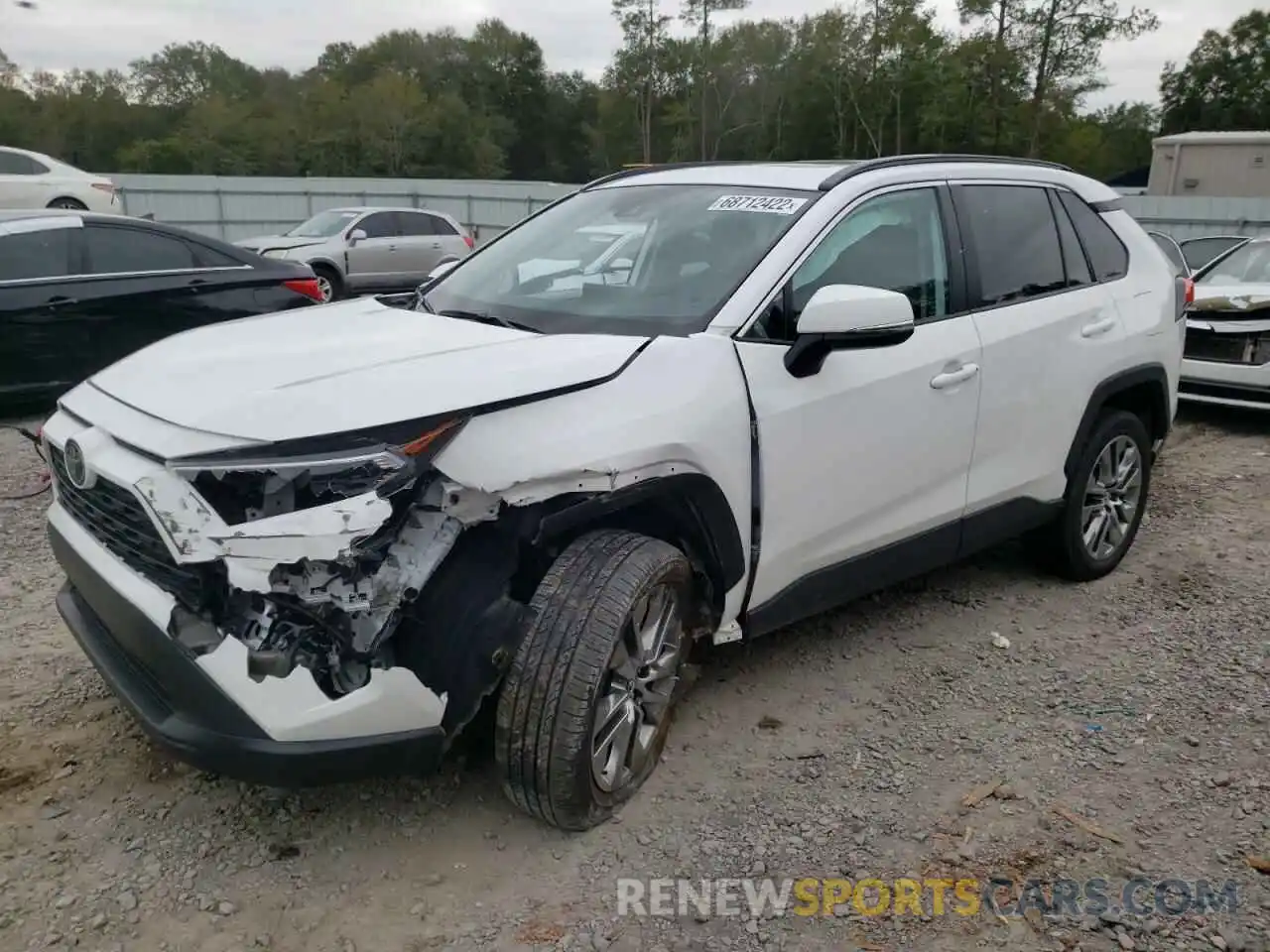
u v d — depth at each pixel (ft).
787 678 12.50
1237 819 9.78
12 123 220.64
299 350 9.67
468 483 8.09
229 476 7.78
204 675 7.89
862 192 11.80
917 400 11.82
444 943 8.19
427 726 8.26
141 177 95.20
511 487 8.29
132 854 9.12
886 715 11.70
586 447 8.69
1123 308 15.03
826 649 13.30
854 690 12.25
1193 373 25.75
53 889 8.65
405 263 58.59
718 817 9.80
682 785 10.28
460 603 8.26
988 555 16.70
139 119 235.81
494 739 8.96
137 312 24.85
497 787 10.16
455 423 8.14
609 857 9.21
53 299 23.62
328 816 9.70
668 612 9.82
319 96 235.20
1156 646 13.46
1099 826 9.71
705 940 8.27
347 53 284.20
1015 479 13.61
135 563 8.59
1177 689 12.28
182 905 8.52
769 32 187.52
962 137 167.73
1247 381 24.85
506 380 8.64
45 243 23.94
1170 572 16.02
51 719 11.21
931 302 12.36
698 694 12.07
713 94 192.34
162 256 25.57
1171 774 10.53
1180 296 16.34
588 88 282.15
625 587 8.91
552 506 8.73
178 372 9.25
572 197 14.29
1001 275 13.35
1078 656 13.17
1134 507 15.94
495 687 8.51
